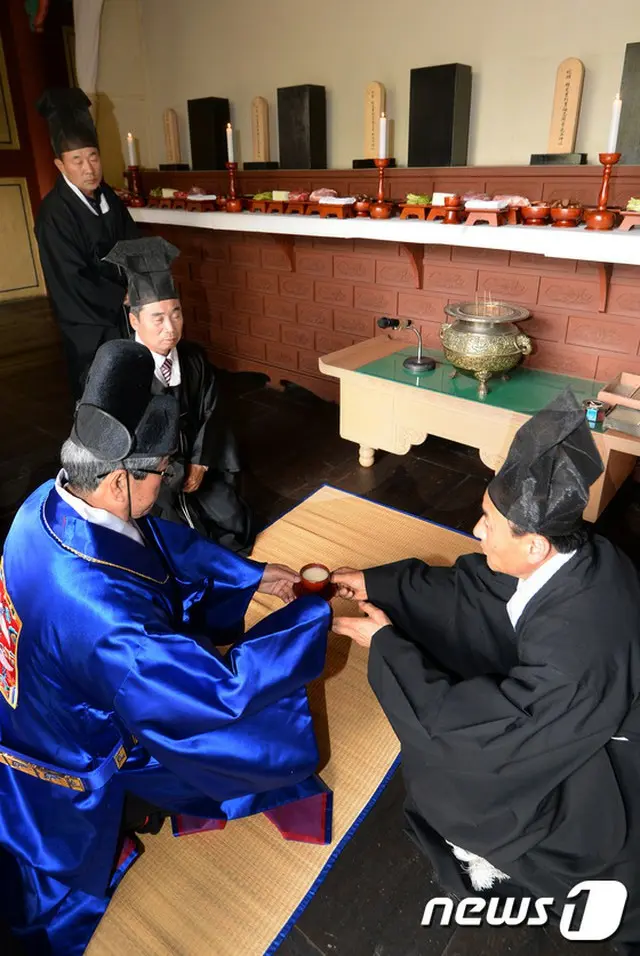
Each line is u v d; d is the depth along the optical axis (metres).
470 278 2.94
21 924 1.23
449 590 1.53
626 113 2.51
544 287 2.75
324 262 3.43
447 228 2.55
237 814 1.43
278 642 1.20
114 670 1.06
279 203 3.24
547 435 1.06
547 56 2.78
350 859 1.41
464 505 2.75
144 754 1.29
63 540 1.08
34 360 4.52
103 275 2.84
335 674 1.89
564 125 2.69
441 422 2.65
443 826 1.30
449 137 2.93
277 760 1.27
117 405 1.04
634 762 1.19
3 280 6.19
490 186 2.78
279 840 1.45
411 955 1.25
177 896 1.34
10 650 1.13
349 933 1.28
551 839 1.23
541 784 1.18
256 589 1.58
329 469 3.03
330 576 1.54
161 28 4.28
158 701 1.08
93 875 1.27
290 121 3.50
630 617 1.12
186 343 2.16
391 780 1.59
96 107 4.41
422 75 2.93
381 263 3.21
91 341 2.79
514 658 1.44
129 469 1.07
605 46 2.63
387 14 3.18
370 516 2.65
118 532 1.12
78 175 2.69
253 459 3.12
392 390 2.72
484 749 1.16
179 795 1.33
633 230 2.24
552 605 1.15
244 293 3.88
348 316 3.47
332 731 1.71
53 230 2.70
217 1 3.87
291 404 3.73
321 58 3.51
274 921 1.30
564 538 1.12
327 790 1.54
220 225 3.41
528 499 1.08
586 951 1.25
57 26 5.47
